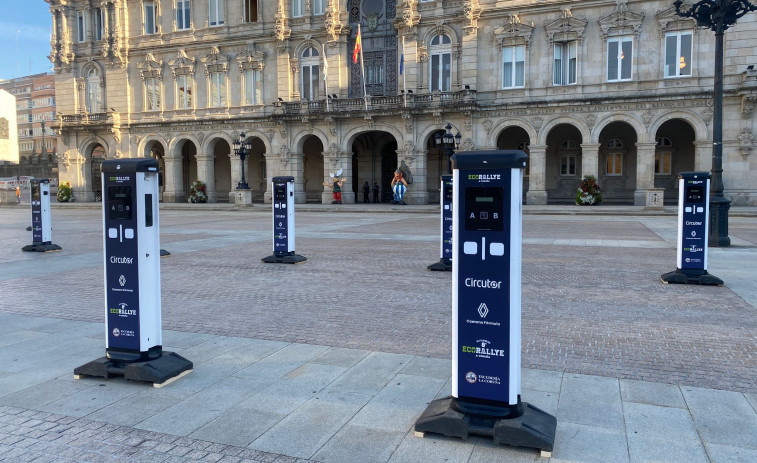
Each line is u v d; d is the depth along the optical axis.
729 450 4.30
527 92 36.94
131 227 5.81
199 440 4.56
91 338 7.49
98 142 49.84
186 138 47.03
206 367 6.29
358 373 6.05
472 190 4.45
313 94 43.31
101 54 48.66
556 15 36.06
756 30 32.25
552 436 4.36
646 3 34.16
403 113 39.03
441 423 4.52
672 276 11.08
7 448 4.46
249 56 44.28
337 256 15.25
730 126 33.25
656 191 30.83
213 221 28.75
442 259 12.94
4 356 6.73
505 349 4.45
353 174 48.09
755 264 13.21
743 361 6.41
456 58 38.56
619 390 5.53
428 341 7.27
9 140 75.38
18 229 25.48
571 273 12.26
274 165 44.44
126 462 4.23
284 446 4.45
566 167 40.97
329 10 41.50
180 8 46.59
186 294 10.37
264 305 9.44
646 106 34.50
